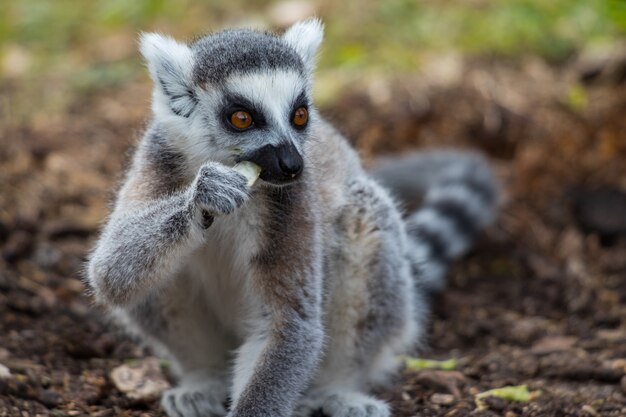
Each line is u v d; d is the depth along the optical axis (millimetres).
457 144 16141
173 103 9281
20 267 12781
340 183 9898
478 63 17641
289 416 8656
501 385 10336
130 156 10102
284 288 8820
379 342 10055
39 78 18922
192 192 8336
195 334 9891
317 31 10031
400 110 16406
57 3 22031
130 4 21047
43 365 10305
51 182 15047
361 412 9273
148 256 8414
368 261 9773
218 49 9258
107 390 9906
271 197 8891
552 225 14828
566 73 17500
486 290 13641
